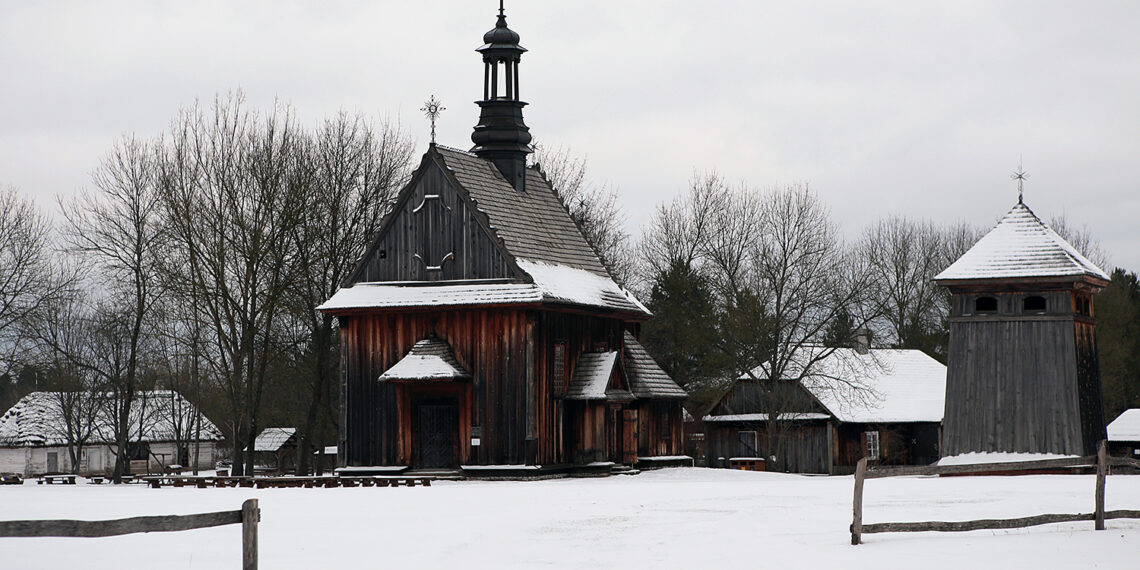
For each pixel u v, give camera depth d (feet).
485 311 160.45
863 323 219.82
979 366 164.96
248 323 191.42
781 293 220.02
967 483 131.44
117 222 194.80
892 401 239.09
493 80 182.60
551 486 139.33
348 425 166.91
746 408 240.12
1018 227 167.94
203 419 315.99
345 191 203.21
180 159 191.62
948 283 165.07
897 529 74.59
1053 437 160.25
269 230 192.65
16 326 222.69
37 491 141.18
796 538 77.66
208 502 114.21
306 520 94.58
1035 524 78.74
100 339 260.83
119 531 47.11
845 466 231.09
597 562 69.36
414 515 98.27
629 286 273.95
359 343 167.22
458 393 161.27
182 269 192.54
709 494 119.75
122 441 200.64
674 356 264.11
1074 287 161.58
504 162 181.37
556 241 179.42
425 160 166.50
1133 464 82.43
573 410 166.81
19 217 219.20
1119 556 66.49
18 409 303.27
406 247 166.50
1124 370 284.20
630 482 148.56
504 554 73.41
